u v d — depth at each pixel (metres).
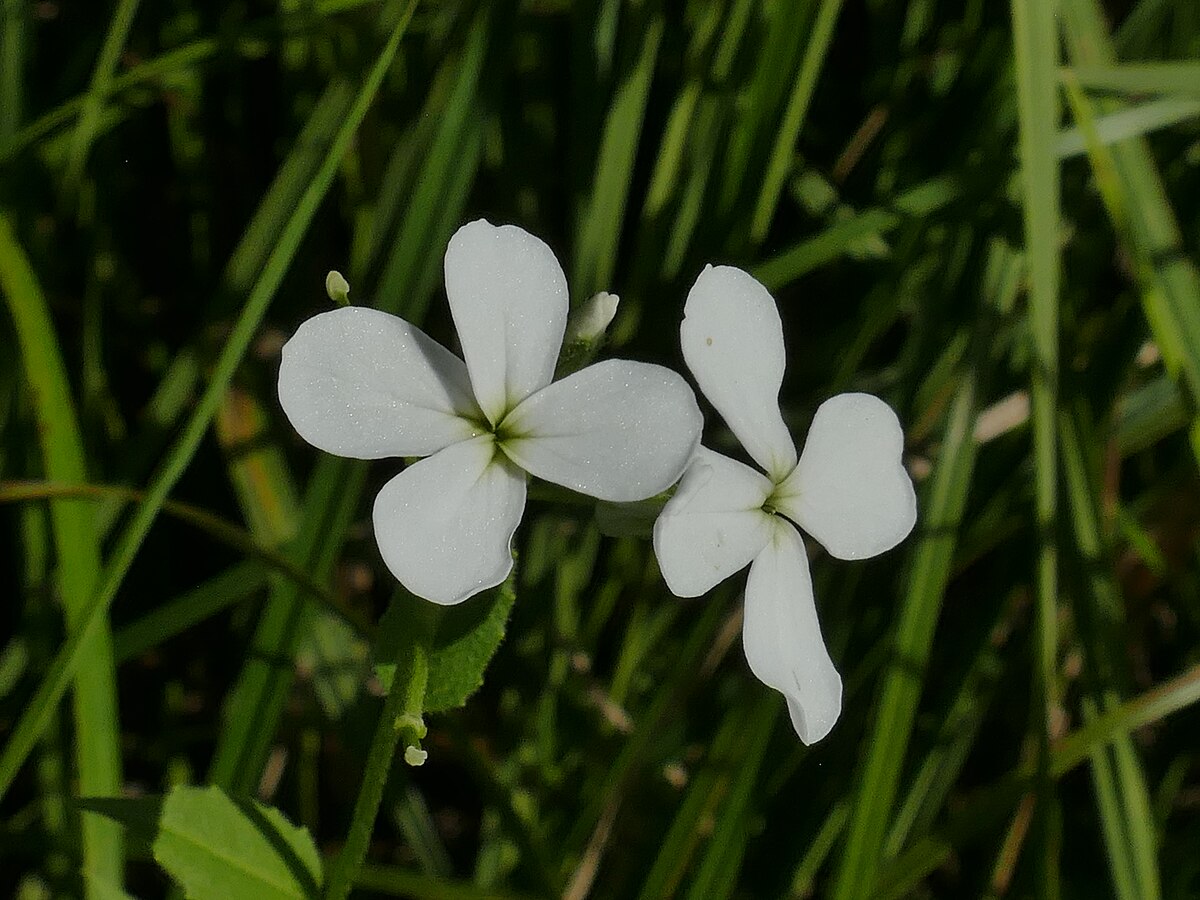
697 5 0.23
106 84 0.21
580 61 0.22
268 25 0.22
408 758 0.16
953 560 0.22
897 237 0.23
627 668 0.22
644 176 0.24
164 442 0.22
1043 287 0.20
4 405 0.21
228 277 0.22
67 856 0.20
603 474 0.16
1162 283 0.21
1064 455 0.21
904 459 0.22
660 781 0.22
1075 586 0.21
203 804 0.17
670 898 0.21
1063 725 0.22
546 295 0.16
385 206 0.22
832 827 0.21
